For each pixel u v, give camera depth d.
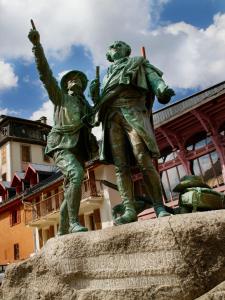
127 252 3.29
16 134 41.53
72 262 3.56
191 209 4.02
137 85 4.21
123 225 3.41
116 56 4.60
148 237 3.21
